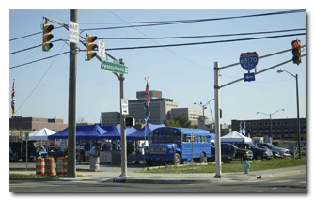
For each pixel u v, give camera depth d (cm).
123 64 2277
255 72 2012
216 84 2131
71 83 2247
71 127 2245
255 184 1858
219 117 2144
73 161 2241
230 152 3875
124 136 2277
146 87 3672
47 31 1855
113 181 2152
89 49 1998
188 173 2472
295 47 1873
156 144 3123
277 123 14888
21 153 4094
